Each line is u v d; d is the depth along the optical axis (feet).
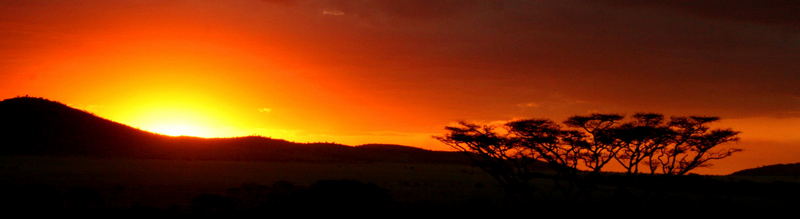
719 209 117.19
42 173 188.96
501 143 142.31
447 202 120.78
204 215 98.02
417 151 515.91
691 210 114.42
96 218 91.97
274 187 145.28
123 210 99.25
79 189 117.70
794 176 306.55
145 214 96.63
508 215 103.76
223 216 97.45
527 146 141.08
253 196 127.95
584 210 111.34
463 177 253.85
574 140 137.39
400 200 123.65
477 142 143.23
